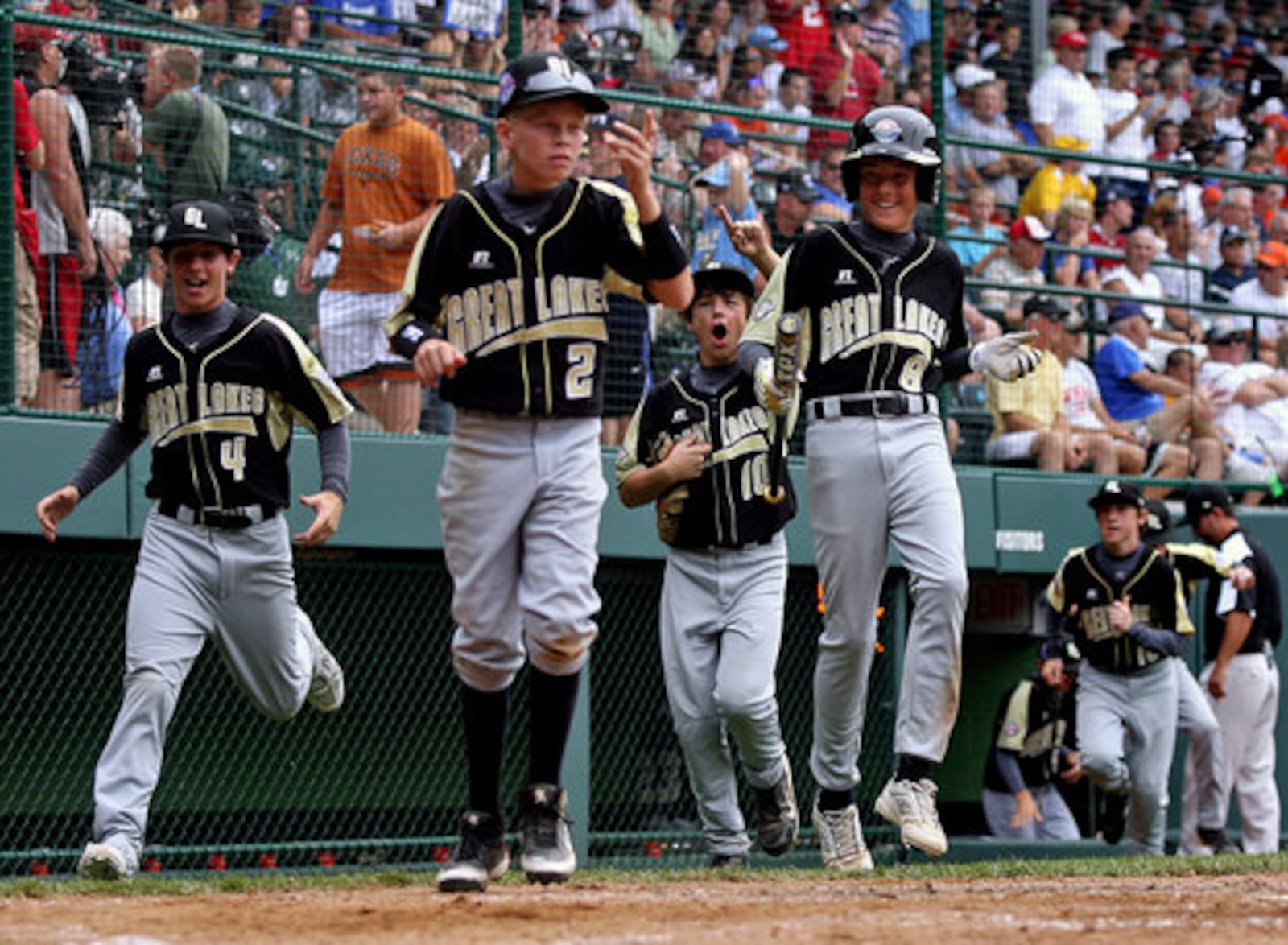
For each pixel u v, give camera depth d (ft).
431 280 62.64
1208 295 156.66
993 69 157.58
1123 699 120.98
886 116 81.00
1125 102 164.35
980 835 142.61
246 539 85.46
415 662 124.16
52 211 109.19
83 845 116.98
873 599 83.15
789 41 143.74
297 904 62.69
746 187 127.44
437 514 117.50
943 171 133.39
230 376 84.64
